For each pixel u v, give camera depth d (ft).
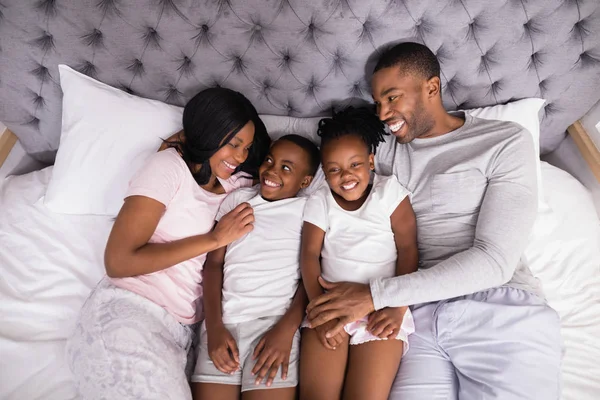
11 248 3.57
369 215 3.21
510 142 3.14
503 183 3.06
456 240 3.24
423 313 3.15
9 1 3.53
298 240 3.33
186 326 3.10
